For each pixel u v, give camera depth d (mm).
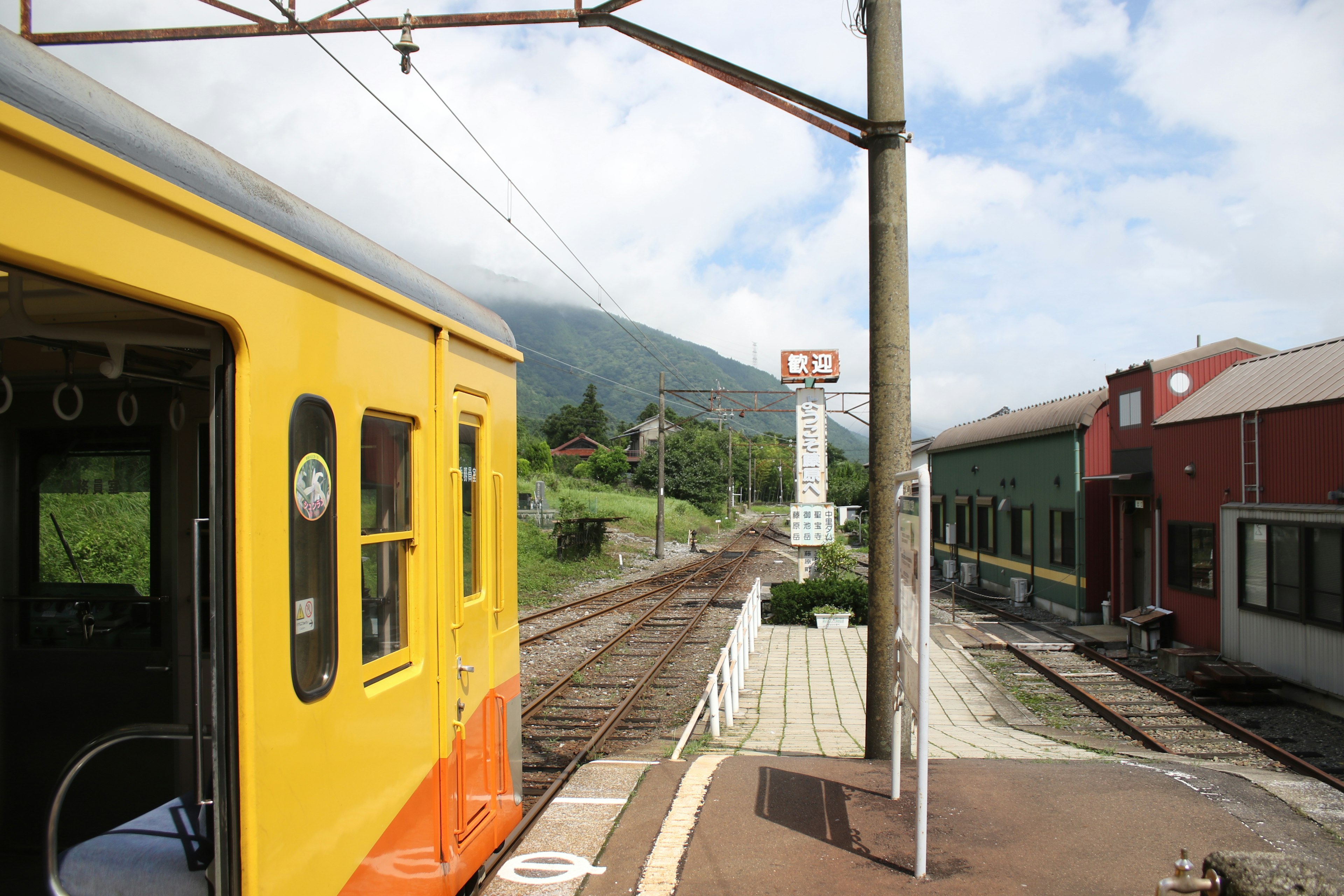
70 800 3531
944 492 32062
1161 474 16047
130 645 3502
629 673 12375
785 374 21094
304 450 2793
